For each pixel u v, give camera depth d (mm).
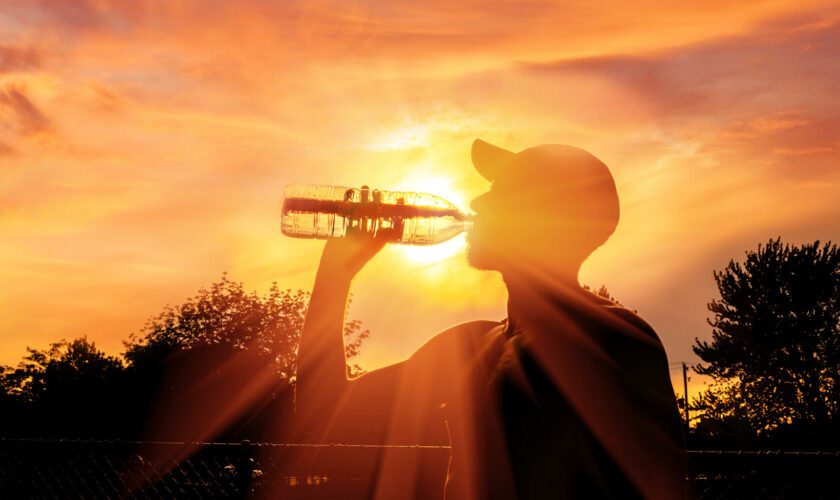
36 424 33906
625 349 1510
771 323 41188
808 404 39312
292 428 1677
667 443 1486
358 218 1782
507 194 1620
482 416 1604
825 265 41594
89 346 36500
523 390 1558
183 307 37031
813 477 4516
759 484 4602
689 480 1530
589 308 1562
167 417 34281
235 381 34656
